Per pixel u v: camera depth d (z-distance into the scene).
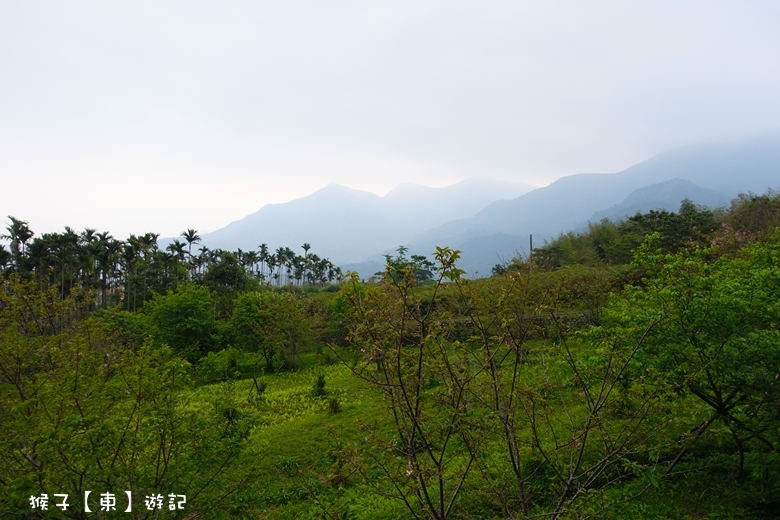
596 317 16.58
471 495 6.97
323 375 19.11
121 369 5.80
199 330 24.86
